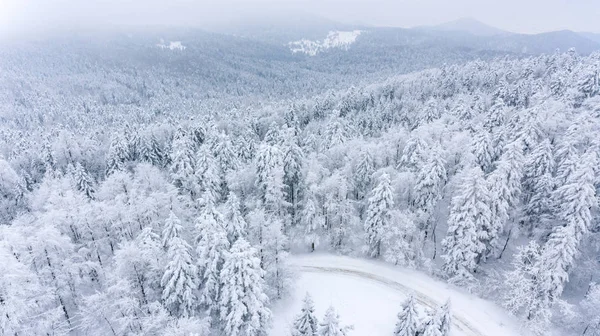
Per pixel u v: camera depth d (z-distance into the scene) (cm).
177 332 2686
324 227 5050
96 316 3020
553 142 5328
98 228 3866
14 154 7712
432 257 4650
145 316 2988
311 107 11612
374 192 4525
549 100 6138
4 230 2812
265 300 3031
